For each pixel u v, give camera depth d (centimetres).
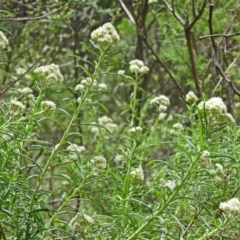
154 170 842
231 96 977
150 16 1346
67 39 1257
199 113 470
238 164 645
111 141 1020
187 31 976
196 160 486
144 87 1248
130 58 1400
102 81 1319
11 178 480
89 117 1166
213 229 519
